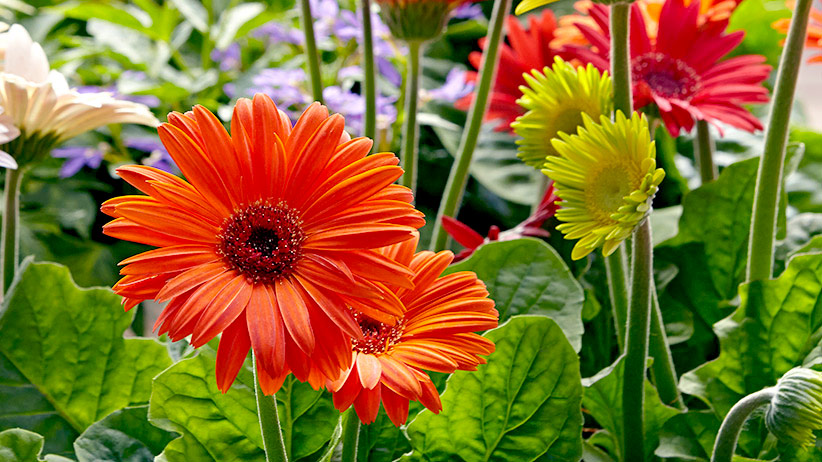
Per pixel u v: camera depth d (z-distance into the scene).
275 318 0.54
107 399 0.74
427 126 1.36
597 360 0.86
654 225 0.98
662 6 0.87
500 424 0.68
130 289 0.55
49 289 0.74
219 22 1.34
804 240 0.89
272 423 0.57
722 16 0.83
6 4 1.15
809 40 0.81
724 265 0.86
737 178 0.85
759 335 0.74
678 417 0.73
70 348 0.74
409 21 0.81
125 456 0.69
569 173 0.60
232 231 0.56
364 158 0.57
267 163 0.56
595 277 0.87
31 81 0.71
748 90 0.81
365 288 0.55
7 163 0.67
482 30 1.48
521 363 0.67
